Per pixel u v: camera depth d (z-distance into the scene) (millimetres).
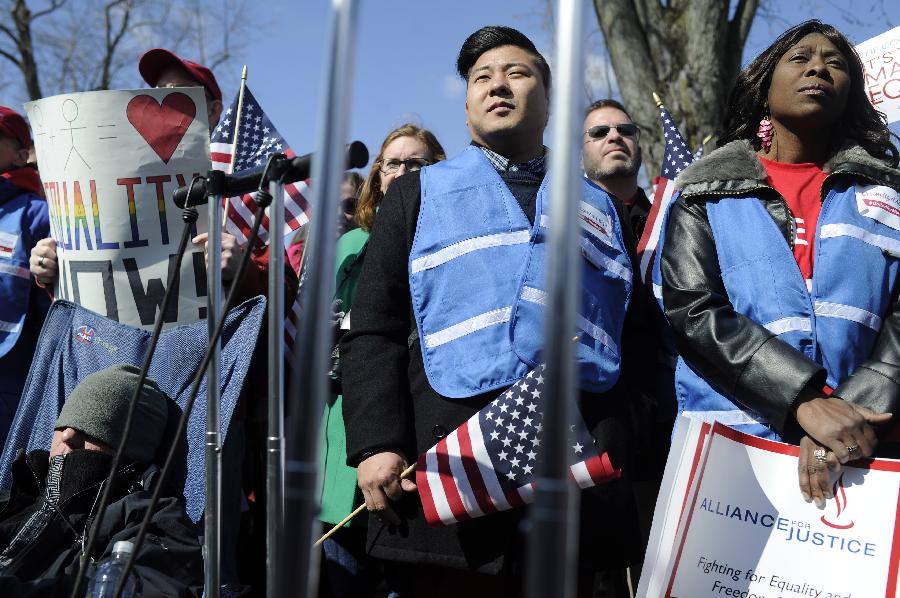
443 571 3127
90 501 3307
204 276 3883
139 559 2988
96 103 3861
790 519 2861
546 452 1435
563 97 1486
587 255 3271
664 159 4723
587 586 3068
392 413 3125
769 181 3396
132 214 3859
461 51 3623
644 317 3432
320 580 3863
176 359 3830
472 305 3158
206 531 2854
